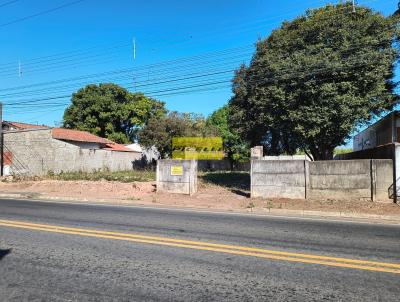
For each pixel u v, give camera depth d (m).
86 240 7.61
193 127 46.78
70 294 4.67
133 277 5.30
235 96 23.11
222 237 8.05
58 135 34.94
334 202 14.37
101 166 36.69
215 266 5.85
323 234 8.60
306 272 5.58
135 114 54.47
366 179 14.51
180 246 7.13
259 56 22.08
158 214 11.88
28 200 16.38
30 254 6.50
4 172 33.78
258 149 18.00
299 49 21.03
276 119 20.80
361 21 19.97
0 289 4.84
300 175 15.37
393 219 11.73
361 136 33.62
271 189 15.80
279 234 8.52
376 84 19.36
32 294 4.67
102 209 13.06
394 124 21.53
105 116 50.88
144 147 46.72
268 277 5.34
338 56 19.42
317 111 19.12
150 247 7.04
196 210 13.37
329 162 14.98
